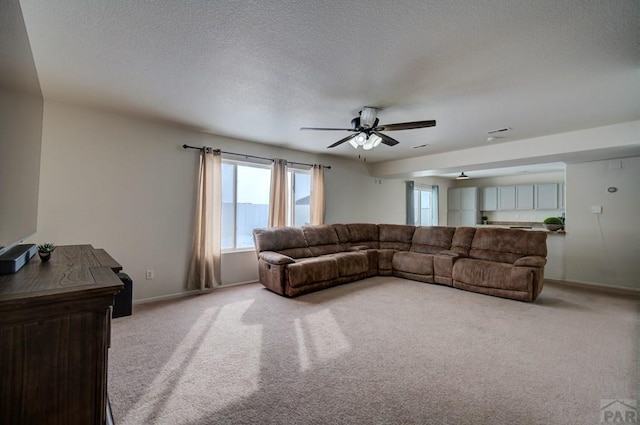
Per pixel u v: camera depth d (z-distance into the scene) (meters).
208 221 4.23
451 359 2.33
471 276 4.29
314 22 1.83
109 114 3.50
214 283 4.34
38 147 2.14
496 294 4.05
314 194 5.77
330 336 2.75
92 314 1.04
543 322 3.11
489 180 9.05
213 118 3.70
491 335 2.78
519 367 2.21
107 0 1.63
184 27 1.89
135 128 3.70
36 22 1.83
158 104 3.23
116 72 2.51
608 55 2.20
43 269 1.37
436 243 5.39
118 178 3.57
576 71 2.44
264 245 4.55
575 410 1.72
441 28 1.88
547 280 5.14
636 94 2.89
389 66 2.38
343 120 3.77
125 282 1.79
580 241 4.98
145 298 3.79
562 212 7.50
